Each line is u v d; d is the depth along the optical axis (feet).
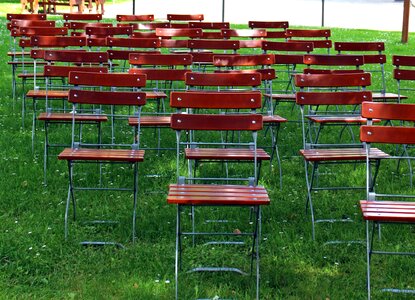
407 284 16.14
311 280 16.20
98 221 19.35
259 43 35.27
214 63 27.96
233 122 18.17
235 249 17.92
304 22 82.28
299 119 32.07
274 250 17.81
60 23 67.21
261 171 24.29
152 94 28.66
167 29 38.04
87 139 27.73
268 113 25.13
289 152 26.78
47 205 20.77
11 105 33.83
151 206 20.76
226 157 19.22
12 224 19.12
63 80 35.35
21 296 15.28
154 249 17.75
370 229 19.25
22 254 17.16
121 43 33.12
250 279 16.19
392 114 18.08
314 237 18.54
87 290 15.57
